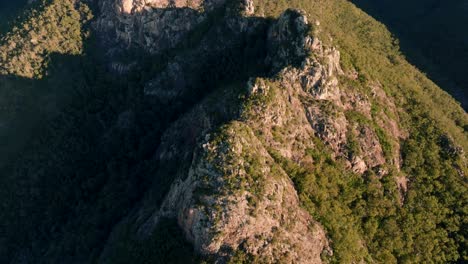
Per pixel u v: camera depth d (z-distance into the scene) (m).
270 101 99.06
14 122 147.12
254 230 80.69
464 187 112.75
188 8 149.50
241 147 86.81
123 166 132.00
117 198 121.69
